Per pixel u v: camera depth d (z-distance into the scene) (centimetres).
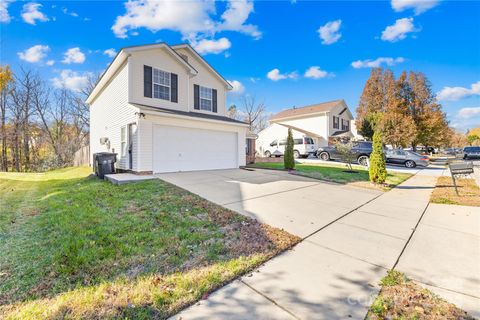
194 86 1229
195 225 389
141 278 236
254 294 219
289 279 246
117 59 988
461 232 393
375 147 841
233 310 196
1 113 2088
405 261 291
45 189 742
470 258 300
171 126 965
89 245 306
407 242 350
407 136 2245
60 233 349
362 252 315
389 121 2322
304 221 438
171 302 202
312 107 2839
